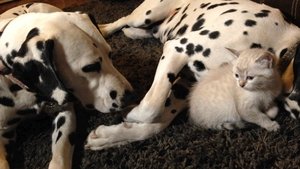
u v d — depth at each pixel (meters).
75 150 0.68
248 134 0.64
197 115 0.66
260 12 0.66
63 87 0.58
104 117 0.73
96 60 0.62
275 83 0.60
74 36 0.60
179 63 0.65
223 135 0.65
